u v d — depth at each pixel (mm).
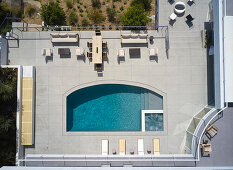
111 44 16609
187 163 14039
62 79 16562
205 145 13375
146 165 14438
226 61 13242
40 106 16516
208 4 16703
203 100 16391
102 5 17953
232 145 13656
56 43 16688
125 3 17906
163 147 16250
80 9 17906
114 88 17141
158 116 16766
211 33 15750
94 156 14711
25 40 16750
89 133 16344
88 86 16547
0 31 17469
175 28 16703
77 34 16203
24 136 15789
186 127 16359
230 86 13242
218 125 13766
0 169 13211
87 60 16594
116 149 16203
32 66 16062
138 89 17031
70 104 17188
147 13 17953
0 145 15305
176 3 16297
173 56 16547
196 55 16547
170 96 16469
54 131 16406
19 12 17844
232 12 13570
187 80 16469
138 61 16547
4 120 14742
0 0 17609
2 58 15953
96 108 17188
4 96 14672
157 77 16500
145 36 16031
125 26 15672
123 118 17062
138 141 15922
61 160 14469
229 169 13047
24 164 15516
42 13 16781
